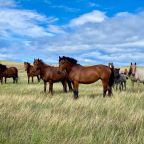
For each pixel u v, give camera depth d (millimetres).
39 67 21078
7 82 39062
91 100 15219
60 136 7656
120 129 8766
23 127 8484
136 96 17562
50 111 11297
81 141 7191
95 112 11867
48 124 8734
